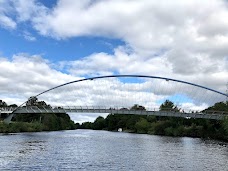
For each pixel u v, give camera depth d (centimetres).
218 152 5325
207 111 10875
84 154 4628
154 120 18075
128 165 3541
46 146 5844
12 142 6569
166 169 3294
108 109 12062
